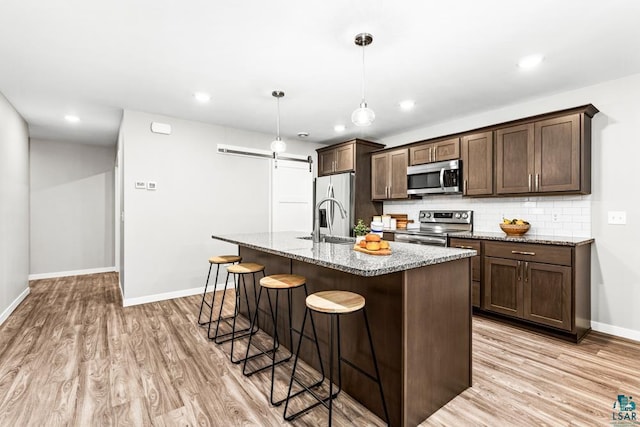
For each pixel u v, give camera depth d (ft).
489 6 6.00
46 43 7.34
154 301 12.75
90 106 11.76
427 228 14.46
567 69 8.66
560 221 10.44
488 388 6.49
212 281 14.30
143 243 12.52
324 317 7.11
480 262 10.59
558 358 7.78
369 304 5.89
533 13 6.21
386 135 16.42
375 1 5.85
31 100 11.08
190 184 13.66
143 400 6.07
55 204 17.44
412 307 5.33
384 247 6.40
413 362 5.34
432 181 13.05
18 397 6.13
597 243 9.62
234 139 14.96
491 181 11.24
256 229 15.69
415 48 7.57
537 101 11.05
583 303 9.11
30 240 16.79
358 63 8.36
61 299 13.05
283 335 8.66
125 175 12.09
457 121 13.55
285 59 8.16
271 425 5.41
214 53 7.85
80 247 18.12
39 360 7.63
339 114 12.78
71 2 5.89
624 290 9.14
